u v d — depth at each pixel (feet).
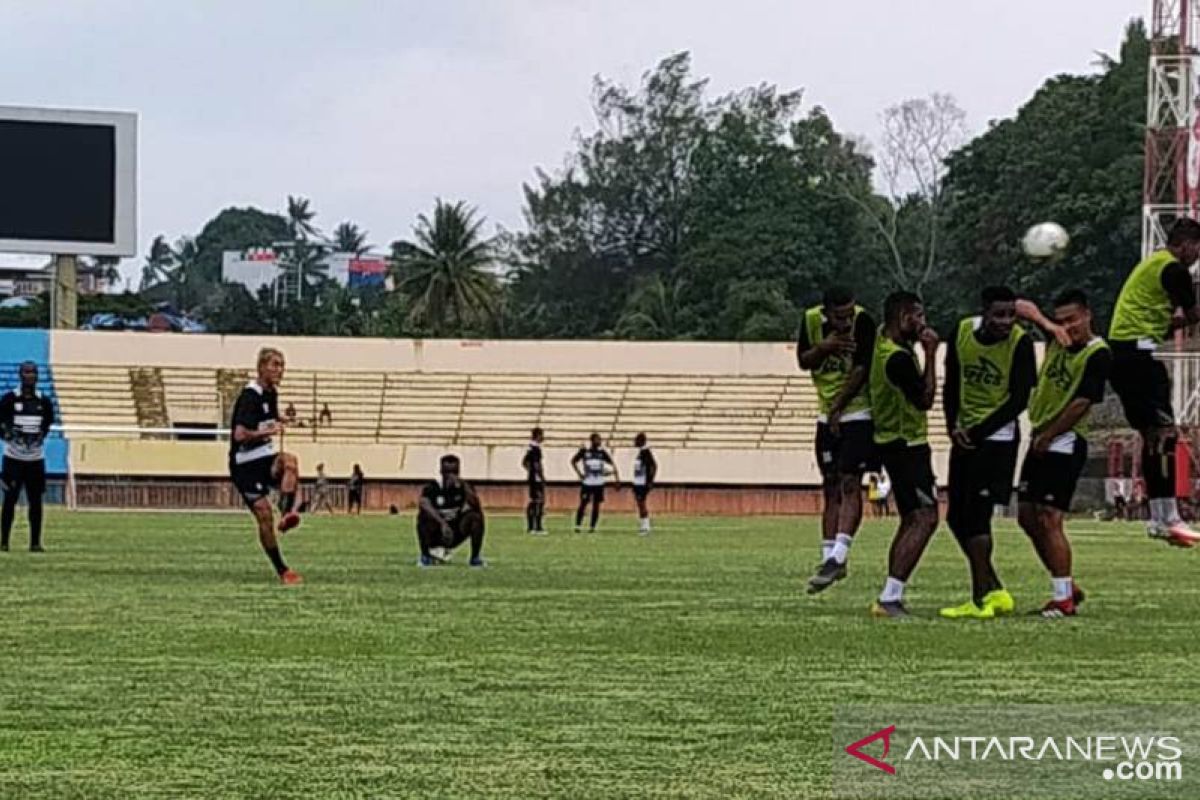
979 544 44.55
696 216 336.29
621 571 67.36
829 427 49.70
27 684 31.09
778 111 340.18
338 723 26.94
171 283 627.87
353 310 389.60
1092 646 37.01
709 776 22.90
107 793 21.85
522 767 23.49
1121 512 173.78
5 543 78.84
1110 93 272.51
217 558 73.92
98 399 207.51
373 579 60.29
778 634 39.68
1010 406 43.24
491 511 191.83
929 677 32.01
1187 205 179.63
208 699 29.37
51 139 185.16
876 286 316.81
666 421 215.10
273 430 57.21
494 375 218.79
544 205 360.89
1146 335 47.57
